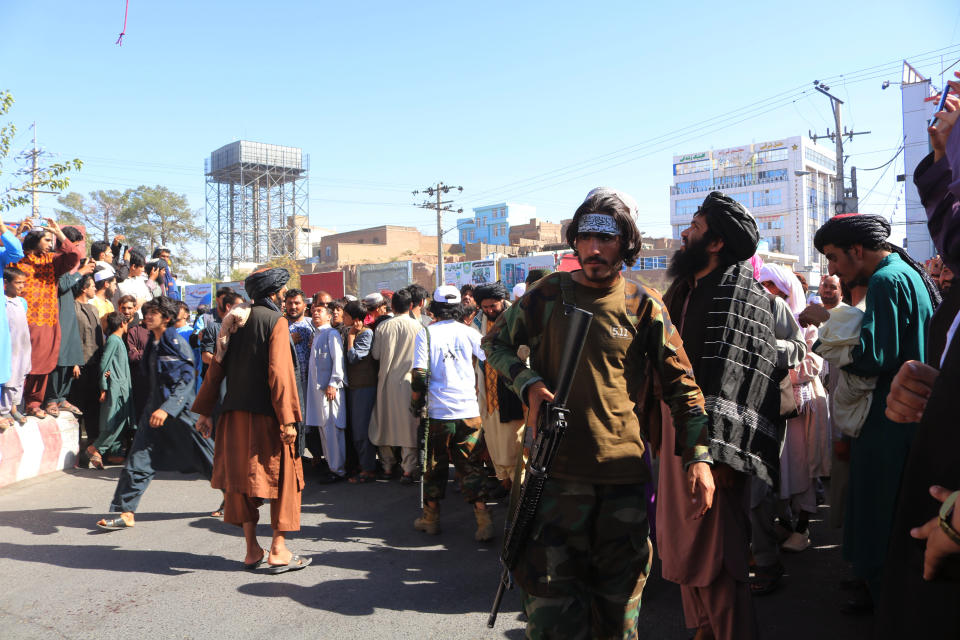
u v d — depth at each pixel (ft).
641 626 11.09
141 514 18.20
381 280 80.64
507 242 375.66
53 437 22.77
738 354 8.79
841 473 12.78
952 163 4.45
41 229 21.99
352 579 13.46
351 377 22.29
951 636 3.59
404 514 18.24
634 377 7.64
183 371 16.92
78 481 21.50
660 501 9.45
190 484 21.50
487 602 12.32
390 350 21.58
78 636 10.96
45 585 13.10
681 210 374.63
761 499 12.01
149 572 13.84
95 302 27.78
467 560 14.60
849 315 10.27
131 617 11.68
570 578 7.38
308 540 16.01
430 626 11.32
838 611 11.48
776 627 10.92
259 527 17.16
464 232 394.52
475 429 16.05
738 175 351.87
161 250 40.24
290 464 13.80
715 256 9.37
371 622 11.48
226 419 13.67
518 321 7.80
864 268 10.75
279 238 300.40
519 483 7.78
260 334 13.50
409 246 283.38
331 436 21.84
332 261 266.98
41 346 22.15
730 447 8.46
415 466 21.59
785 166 340.39
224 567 14.15
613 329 7.43
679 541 9.06
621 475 7.34
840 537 15.52
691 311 9.33
